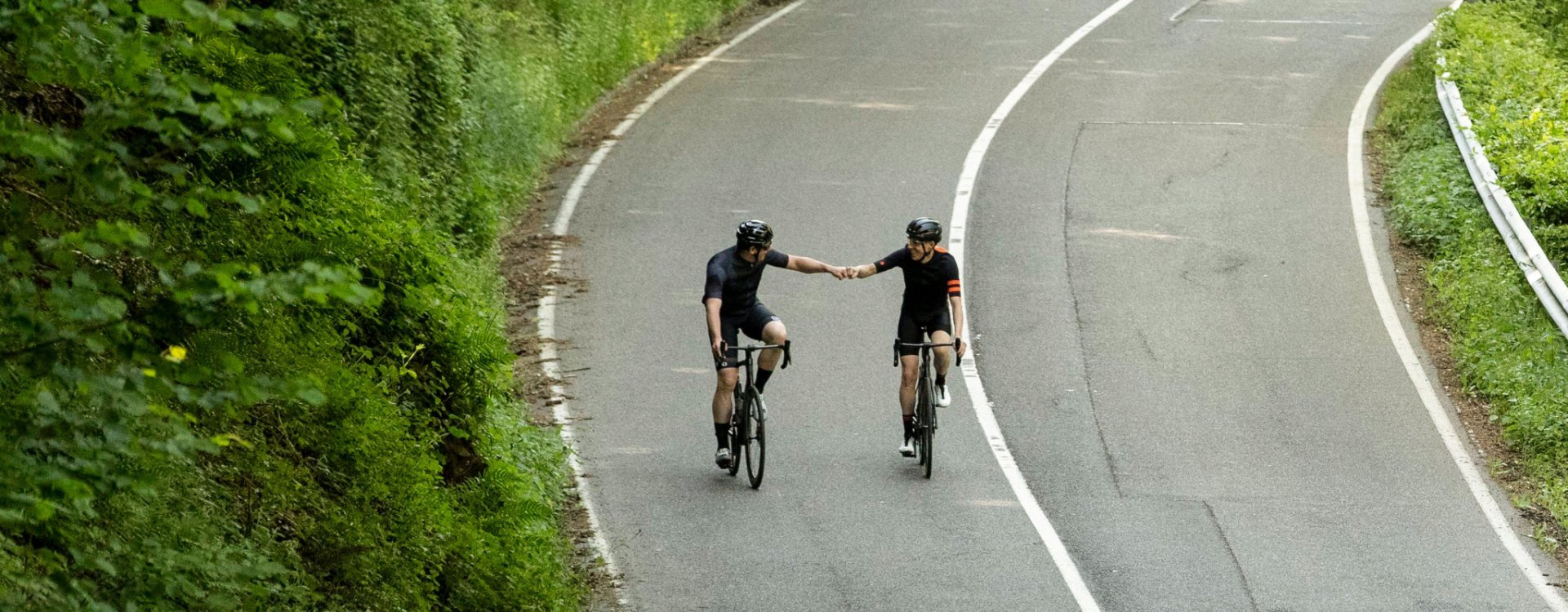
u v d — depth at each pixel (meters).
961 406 26.88
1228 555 21.47
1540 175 35.22
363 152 28.06
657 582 20.11
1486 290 31.77
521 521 18.80
